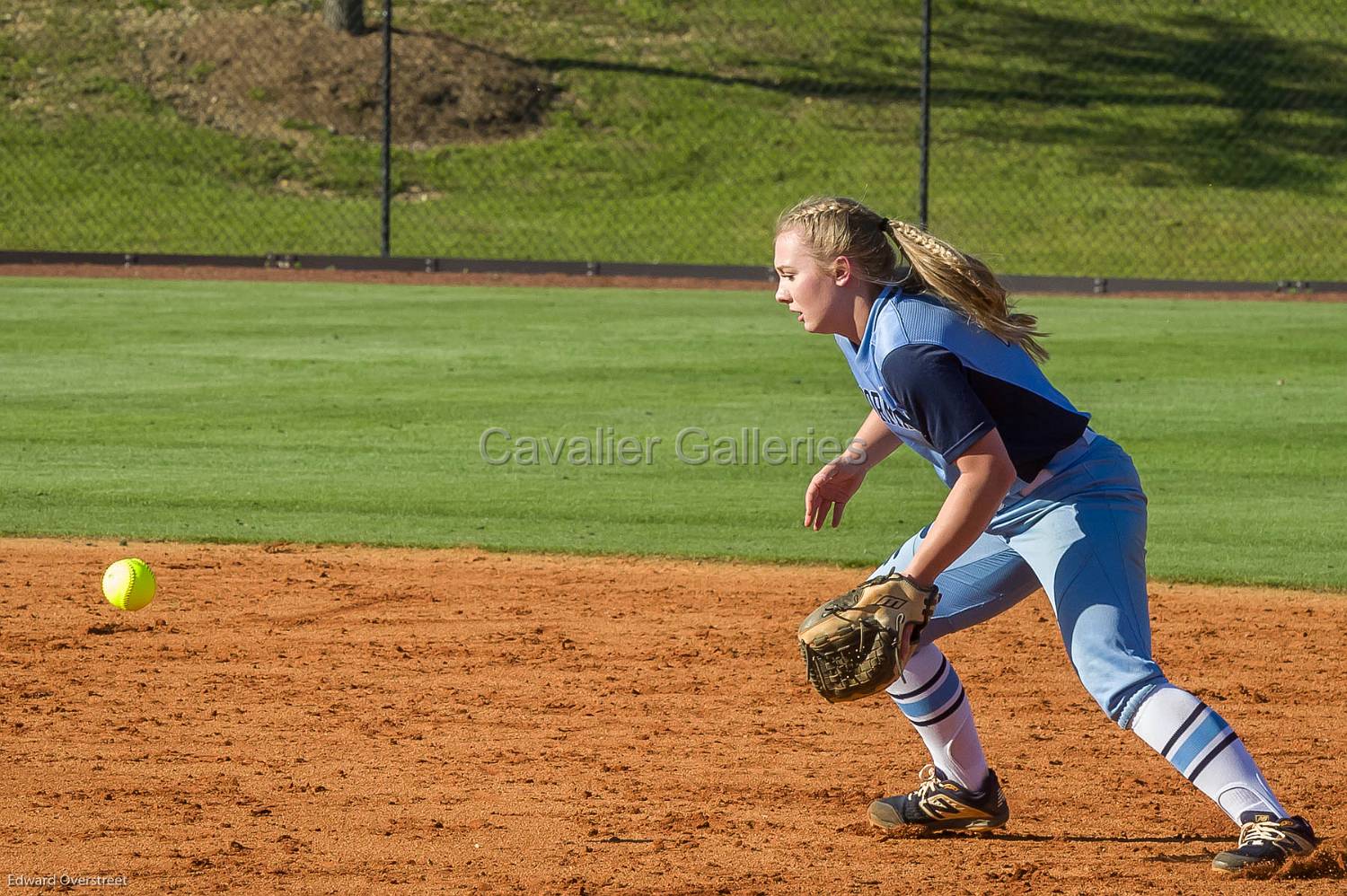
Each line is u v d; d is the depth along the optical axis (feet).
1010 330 41.70
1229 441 125.49
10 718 61.05
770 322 192.54
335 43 352.69
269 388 145.28
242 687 66.28
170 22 357.20
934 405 40.47
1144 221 301.63
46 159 310.24
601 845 47.42
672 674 69.15
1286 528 99.25
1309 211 310.45
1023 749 58.85
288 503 104.73
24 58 342.64
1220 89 364.38
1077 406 139.13
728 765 56.34
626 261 276.62
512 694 65.72
